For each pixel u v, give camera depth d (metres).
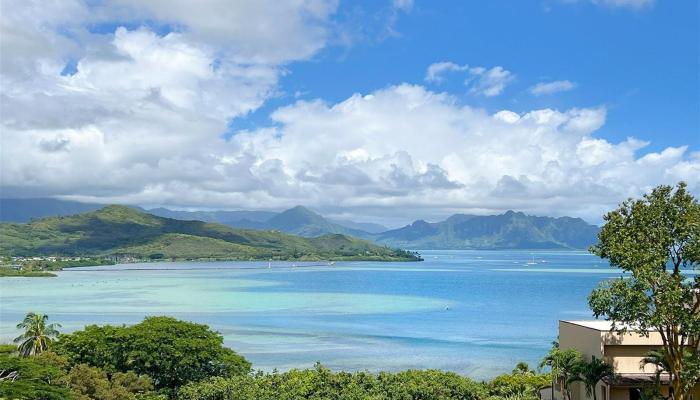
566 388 58.84
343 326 149.00
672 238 47.59
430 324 153.00
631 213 50.25
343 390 55.84
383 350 117.19
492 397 60.62
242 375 66.62
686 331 46.94
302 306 193.50
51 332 89.88
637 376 55.28
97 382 59.94
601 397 56.84
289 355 111.81
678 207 48.38
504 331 141.25
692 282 48.88
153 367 71.62
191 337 75.38
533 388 70.38
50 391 54.12
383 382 57.72
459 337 132.50
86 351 71.56
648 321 46.47
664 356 51.47
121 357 70.69
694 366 47.16
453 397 56.62
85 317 161.00
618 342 56.59
